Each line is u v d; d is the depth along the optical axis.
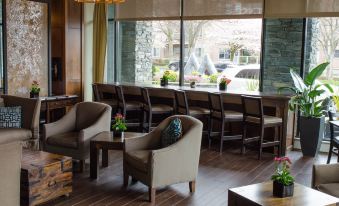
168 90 7.09
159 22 8.16
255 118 6.07
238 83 7.36
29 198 3.84
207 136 7.10
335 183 3.62
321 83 6.63
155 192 4.40
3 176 3.00
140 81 8.55
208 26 7.60
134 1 8.32
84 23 8.51
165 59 8.18
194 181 4.55
